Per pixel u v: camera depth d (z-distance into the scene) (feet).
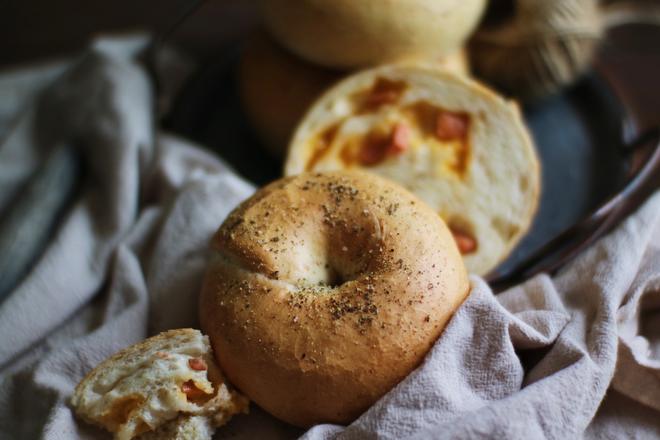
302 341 0.97
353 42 1.25
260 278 1.02
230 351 0.99
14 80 1.54
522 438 0.93
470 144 1.23
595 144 1.42
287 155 1.25
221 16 1.66
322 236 1.05
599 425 1.04
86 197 1.29
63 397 1.03
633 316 1.08
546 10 1.35
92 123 1.35
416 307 0.98
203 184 1.23
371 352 0.96
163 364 0.98
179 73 1.55
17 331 1.14
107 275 1.21
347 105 1.26
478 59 1.45
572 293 1.10
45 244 1.26
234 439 1.02
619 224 1.15
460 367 0.98
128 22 1.70
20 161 1.40
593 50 1.46
